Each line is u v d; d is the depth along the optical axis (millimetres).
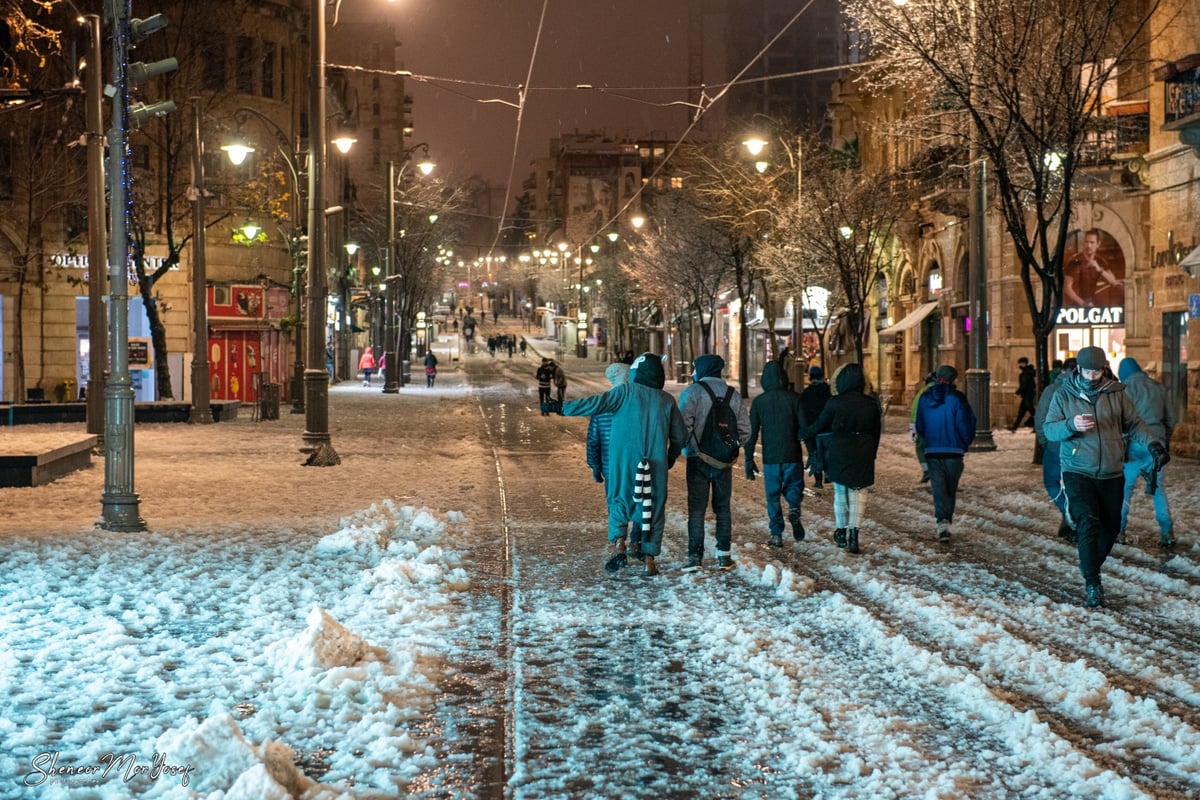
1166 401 13258
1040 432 13750
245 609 9547
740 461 25062
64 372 45969
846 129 51750
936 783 5707
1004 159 23422
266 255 51500
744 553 12766
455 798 5559
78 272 46094
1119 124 29578
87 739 6219
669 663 8086
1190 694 7301
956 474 13812
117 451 14141
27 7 37688
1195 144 20422
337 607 9758
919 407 13906
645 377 11625
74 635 8570
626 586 10938
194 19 40469
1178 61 21172
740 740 6426
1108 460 10180
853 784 5727
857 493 12992
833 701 7074
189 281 48500
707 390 11867
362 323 84938
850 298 39031
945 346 39438
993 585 11023
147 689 7223
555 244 166375
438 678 7664
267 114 50906
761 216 47719
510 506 17078
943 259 40062
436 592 10352
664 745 6355
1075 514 10203
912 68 23625
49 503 16922
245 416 40625
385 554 12328
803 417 13312
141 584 10586
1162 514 13148
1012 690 7453
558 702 7164
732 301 71375
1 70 23359
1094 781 5656
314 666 7574
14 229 44250
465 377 79750
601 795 5621
